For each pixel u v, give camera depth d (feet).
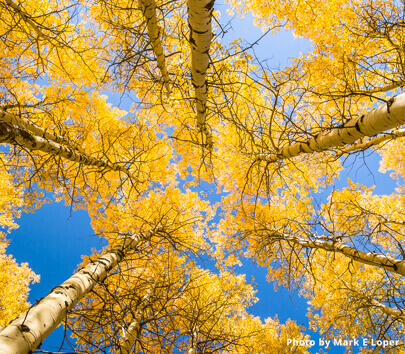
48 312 6.44
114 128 22.84
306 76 19.29
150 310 14.99
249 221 22.93
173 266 20.25
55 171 19.89
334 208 22.77
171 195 23.94
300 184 24.14
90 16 19.90
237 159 23.77
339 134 10.74
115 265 11.57
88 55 20.75
